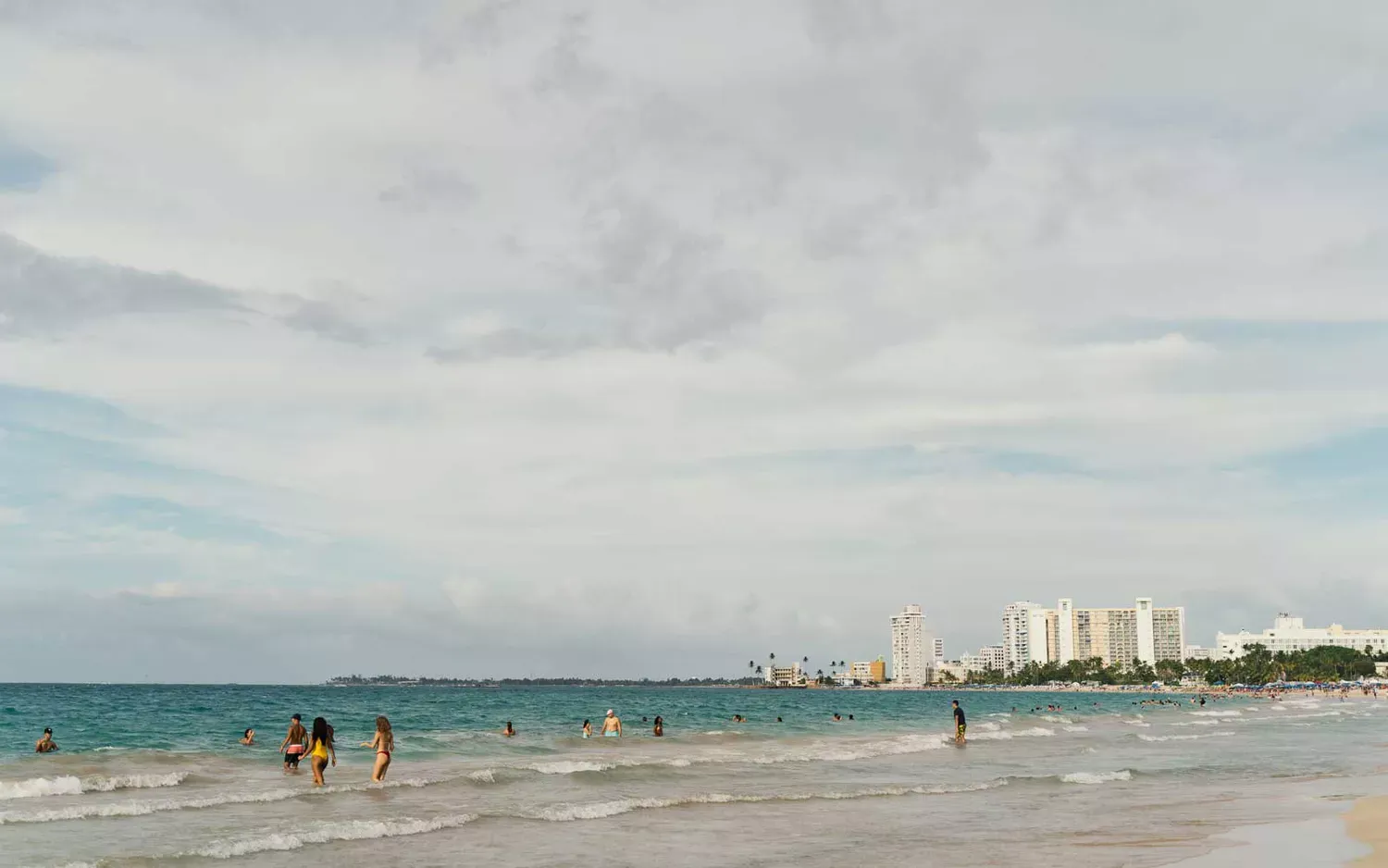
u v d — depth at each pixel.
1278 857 19.67
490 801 28.62
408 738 54.47
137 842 20.97
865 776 37.69
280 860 19.55
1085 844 21.67
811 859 20.02
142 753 41.88
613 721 60.38
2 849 20.02
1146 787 34.44
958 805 29.00
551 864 19.34
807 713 131.25
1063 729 78.69
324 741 32.19
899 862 19.66
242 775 35.12
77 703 136.25
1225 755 50.50
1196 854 20.08
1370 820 25.03
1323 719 103.19
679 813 26.91
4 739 56.66
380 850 20.69
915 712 147.38
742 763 43.00
